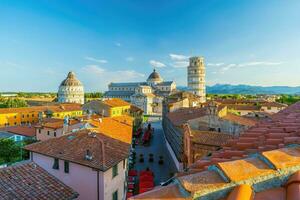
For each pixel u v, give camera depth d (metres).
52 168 29.80
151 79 198.50
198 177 4.64
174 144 56.59
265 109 105.94
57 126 58.66
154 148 72.88
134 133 88.88
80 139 33.19
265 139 7.86
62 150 30.30
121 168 31.16
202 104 93.56
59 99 172.00
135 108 116.44
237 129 40.25
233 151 7.25
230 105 105.81
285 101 149.00
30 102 183.00
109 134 42.72
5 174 19.77
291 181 4.40
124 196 33.00
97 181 26.25
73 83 169.75
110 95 197.25
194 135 37.34
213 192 4.30
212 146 34.41
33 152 31.47
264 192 4.40
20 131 69.06
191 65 160.00
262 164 4.99
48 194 18.86
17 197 17.53
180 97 90.31
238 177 4.49
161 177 47.19
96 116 74.12
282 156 5.20
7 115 104.19
